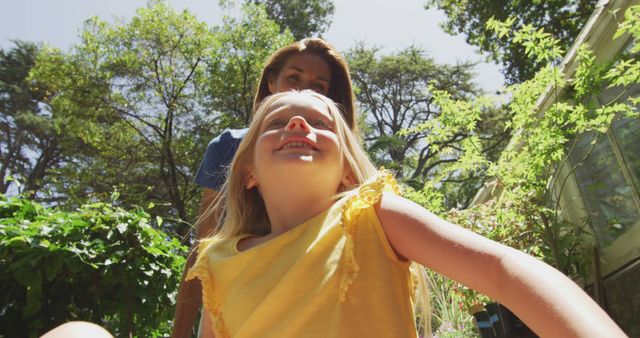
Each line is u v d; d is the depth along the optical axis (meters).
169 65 18.02
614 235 5.01
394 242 1.02
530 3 14.76
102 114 17.70
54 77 17.67
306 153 1.17
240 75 17.78
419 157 23.25
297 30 26.20
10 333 3.30
